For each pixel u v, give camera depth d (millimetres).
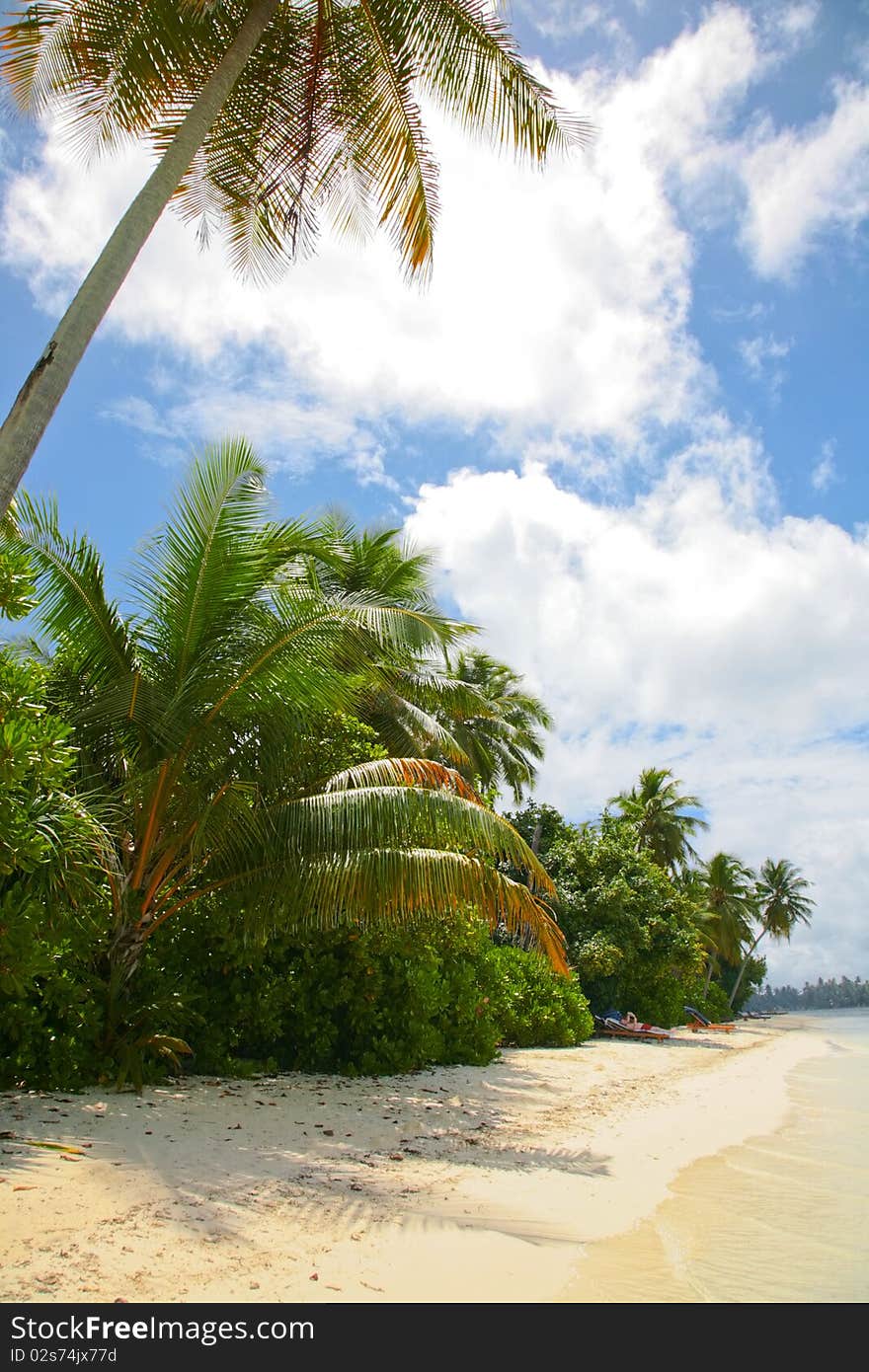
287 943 10914
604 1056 17438
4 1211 4418
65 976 8125
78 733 8930
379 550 18609
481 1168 6812
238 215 8883
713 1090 13852
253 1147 6570
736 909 52406
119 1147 6039
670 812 44625
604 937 25297
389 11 7965
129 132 8211
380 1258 4410
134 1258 4004
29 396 5262
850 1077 17625
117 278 5824
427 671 18781
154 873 9211
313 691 9359
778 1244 5285
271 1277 3992
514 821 29406
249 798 9297
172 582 8992
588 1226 5441
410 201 8641
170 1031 9734
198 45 7809
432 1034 12062
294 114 8398
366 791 9516
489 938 15055
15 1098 7430
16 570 5891
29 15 7551
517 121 8250
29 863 5355
